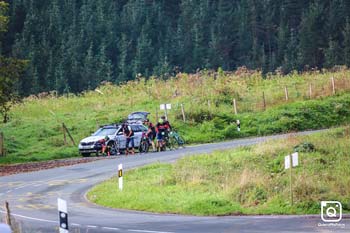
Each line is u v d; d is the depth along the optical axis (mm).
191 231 52844
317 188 71750
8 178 98625
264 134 148000
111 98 191000
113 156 122438
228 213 65000
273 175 80500
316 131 135125
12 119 163500
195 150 119062
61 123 156750
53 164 114625
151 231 53219
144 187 79125
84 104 185750
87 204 72750
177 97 181125
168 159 107250
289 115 155750
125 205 70188
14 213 66500
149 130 126500
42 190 84688
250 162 90438
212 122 153250
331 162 87312
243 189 73125
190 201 69188
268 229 53469
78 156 130250
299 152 92875
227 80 199000
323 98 170625
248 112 164750
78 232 52656
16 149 134875
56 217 63531
